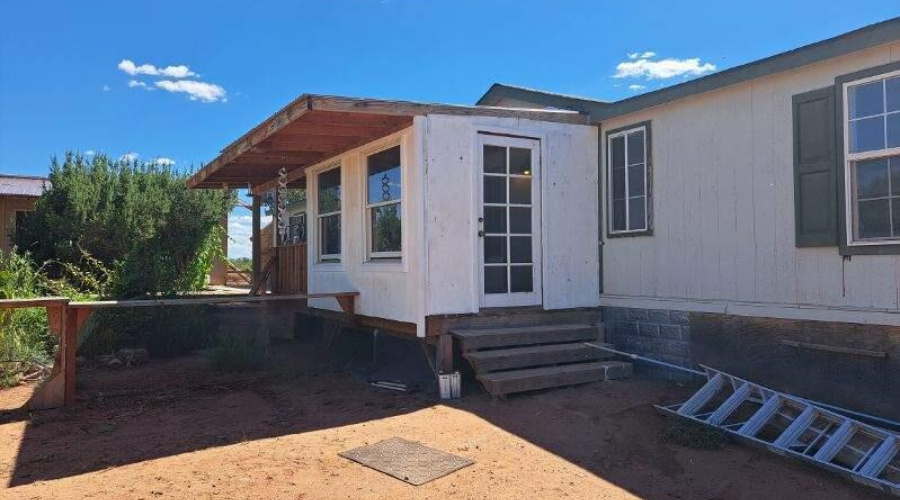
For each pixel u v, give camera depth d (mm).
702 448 5059
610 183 7949
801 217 5930
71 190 13094
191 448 5105
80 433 5578
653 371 7309
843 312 5590
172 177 14547
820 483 4410
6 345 7910
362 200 8383
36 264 12609
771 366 6168
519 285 7527
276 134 7965
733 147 6531
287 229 12570
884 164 5402
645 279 7457
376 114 6742
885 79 5371
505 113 7406
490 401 6445
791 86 6039
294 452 4949
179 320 10102
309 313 10109
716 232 6684
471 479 4402
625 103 7574
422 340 7184
